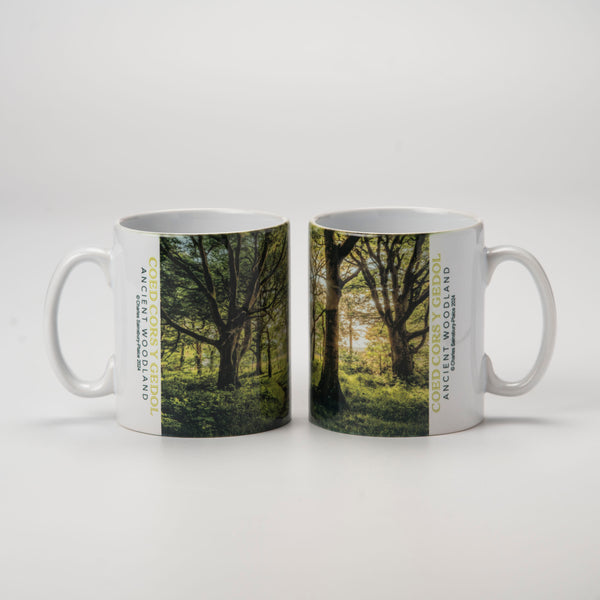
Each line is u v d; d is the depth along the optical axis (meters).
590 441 1.38
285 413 1.41
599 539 1.16
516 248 1.38
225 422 1.37
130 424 1.40
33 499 1.25
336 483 1.27
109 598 1.06
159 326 1.34
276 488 1.26
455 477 1.28
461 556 1.12
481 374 1.40
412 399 1.35
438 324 1.34
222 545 1.15
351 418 1.37
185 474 1.29
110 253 1.38
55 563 1.12
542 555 1.13
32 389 1.60
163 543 1.15
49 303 1.40
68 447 1.38
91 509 1.23
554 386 1.58
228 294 1.33
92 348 1.79
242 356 1.35
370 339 1.34
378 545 1.14
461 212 1.41
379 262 1.32
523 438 1.39
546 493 1.25
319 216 1.40
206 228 1.45
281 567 1.11
